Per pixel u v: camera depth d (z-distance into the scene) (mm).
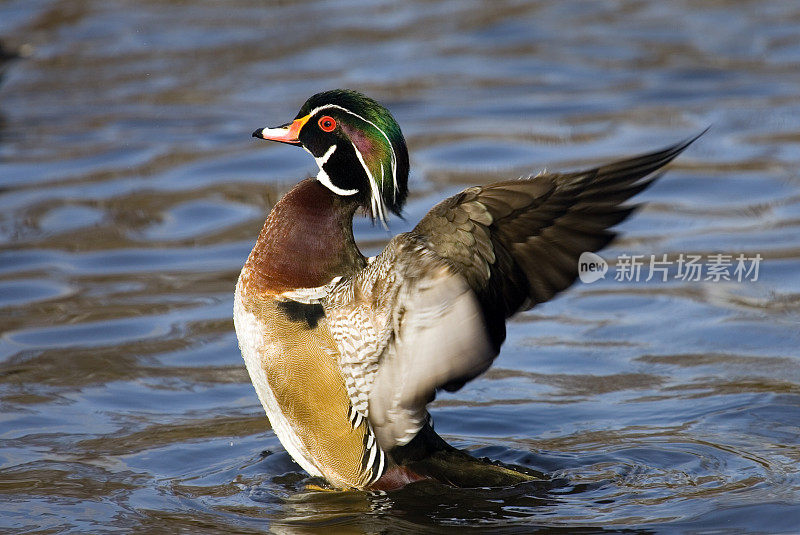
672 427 10141
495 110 20094
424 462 8930
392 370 8125
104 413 10648
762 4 26000
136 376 11453
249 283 8883
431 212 7758
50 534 8312
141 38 24578
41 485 9156
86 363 11742
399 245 7863
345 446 8789
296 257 8797
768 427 10047
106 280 14062
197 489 9117
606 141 18281
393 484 8859
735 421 10188
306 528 8344
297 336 8633
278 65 22766
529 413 10578
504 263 7863
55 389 11125
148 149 18797
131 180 17484
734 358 11617
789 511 8398
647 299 13219
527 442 9953
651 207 16000
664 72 21922
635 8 26188
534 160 17547
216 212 16234
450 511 8562
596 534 8125
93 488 9117
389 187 8859
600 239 7664
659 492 8828
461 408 10734
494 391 11125
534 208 7578
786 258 14039
